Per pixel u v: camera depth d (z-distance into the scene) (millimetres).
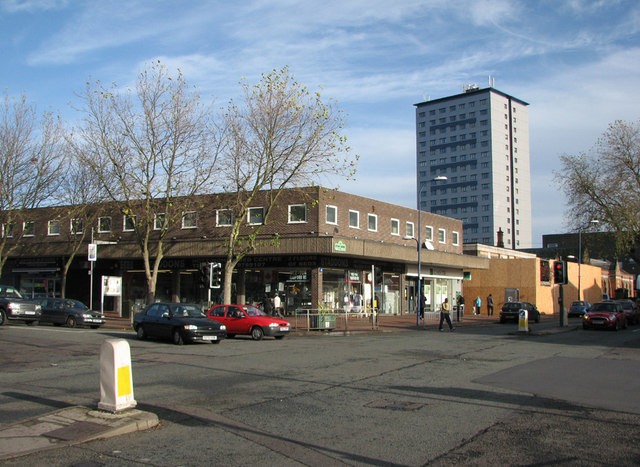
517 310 37188
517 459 6391
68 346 18625
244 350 18109
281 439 7219
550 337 25047
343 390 10727
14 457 6285
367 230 37406
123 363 8250
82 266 40562
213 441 7098
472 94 121750
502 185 119062
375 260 38656
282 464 6199
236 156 27984
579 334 27234
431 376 12500
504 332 28391
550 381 11828
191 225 36250
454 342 21688
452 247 48250
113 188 32500
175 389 10758
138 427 7570
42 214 41219
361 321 34781
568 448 6824
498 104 120625
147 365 14211
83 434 7105
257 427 7840
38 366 14055
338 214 34688
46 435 7098
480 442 7090
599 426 7938
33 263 42375
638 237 42156
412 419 8344
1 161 32344
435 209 124062
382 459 6406
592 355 17047
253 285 35188
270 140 27469
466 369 13664
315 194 33094
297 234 33250
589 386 11211
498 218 117438
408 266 42875
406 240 41719
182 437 7270
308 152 27406
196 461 6270
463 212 120562
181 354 16719
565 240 96188
